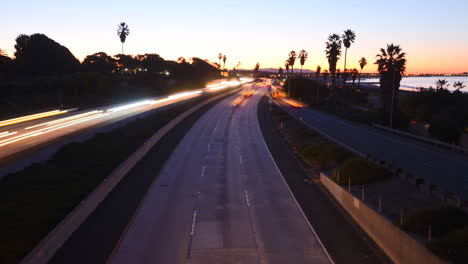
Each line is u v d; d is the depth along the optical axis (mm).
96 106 93188
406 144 45125
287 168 38906
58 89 99812
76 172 33750
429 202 22000
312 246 20453
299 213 25672
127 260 18781
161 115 78250
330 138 48281
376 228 20906
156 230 22672
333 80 116125
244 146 51750
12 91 87250
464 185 25906
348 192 25891
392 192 24797
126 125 62250
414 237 17125
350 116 79750
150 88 139875
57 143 46406
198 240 21188
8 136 50969
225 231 22516
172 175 36094
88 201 26562
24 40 138250
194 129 67562
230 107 111688
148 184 32969
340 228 22969
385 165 29672
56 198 26547
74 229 22766
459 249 14758
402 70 67500
